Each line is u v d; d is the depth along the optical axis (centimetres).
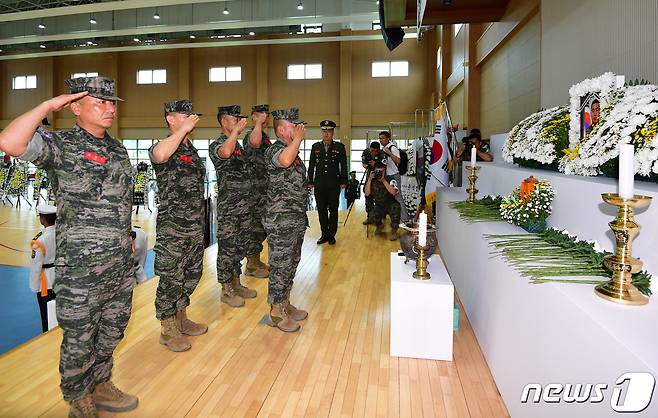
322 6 1404
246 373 223
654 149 164
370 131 1647
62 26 1562
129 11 1483
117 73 1791
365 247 532
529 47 561
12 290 507
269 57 1703
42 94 1873
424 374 221
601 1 319
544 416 144
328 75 1683
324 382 214
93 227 166
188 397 201
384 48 1645
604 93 215
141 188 1109
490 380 215
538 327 153
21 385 210
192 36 1557
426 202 598
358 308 321
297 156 279
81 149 165
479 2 619
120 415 186
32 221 1020
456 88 1153
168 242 246
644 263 145
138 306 323
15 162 1306
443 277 251
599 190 176
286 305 293
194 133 1767
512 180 306
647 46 261
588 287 142
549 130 275
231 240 322
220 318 300
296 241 281
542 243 206
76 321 165
